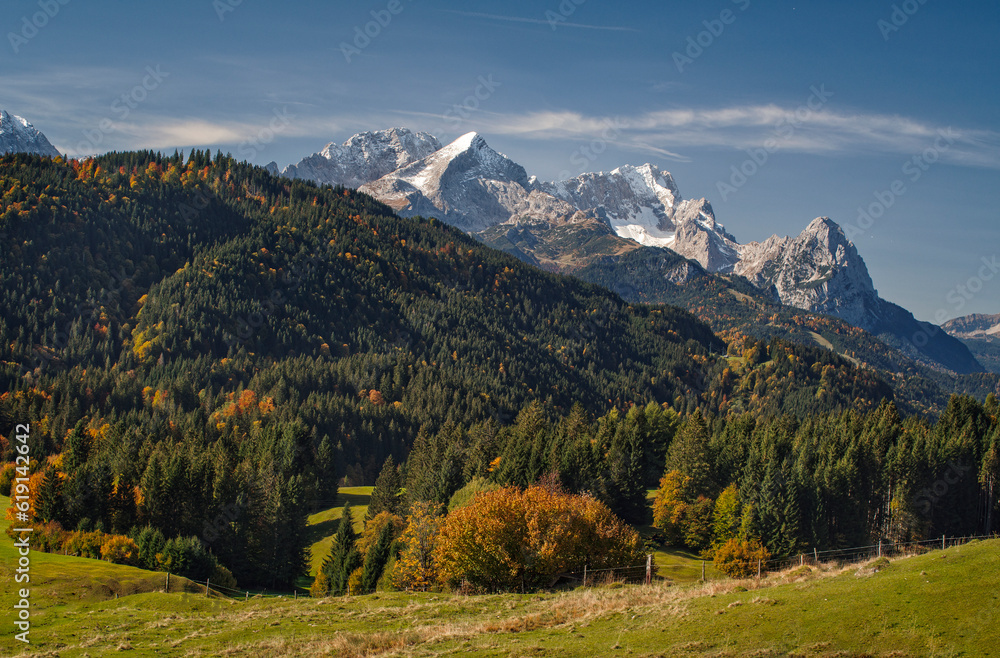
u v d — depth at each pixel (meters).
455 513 64.19
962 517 108.75
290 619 48.25
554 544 59.12
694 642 33.41
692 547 102.44
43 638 46.06
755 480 101.56
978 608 31.20
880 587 35.06
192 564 84.81
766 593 37.97
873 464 113.56
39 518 96.88
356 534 114.44
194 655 40.88
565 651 34.78
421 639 39.69
